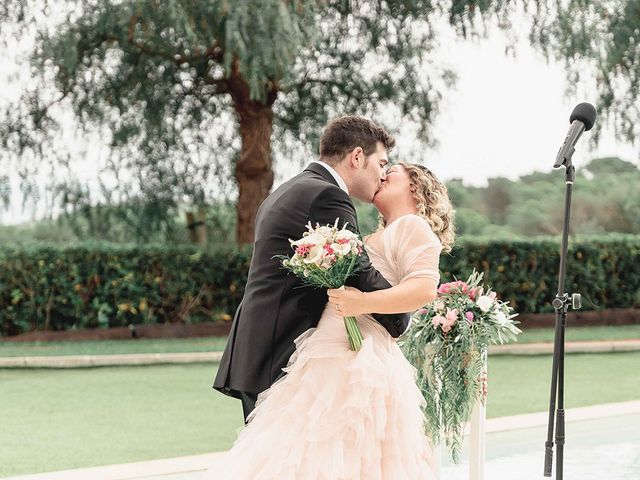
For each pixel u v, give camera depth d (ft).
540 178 83.46
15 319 38.34
